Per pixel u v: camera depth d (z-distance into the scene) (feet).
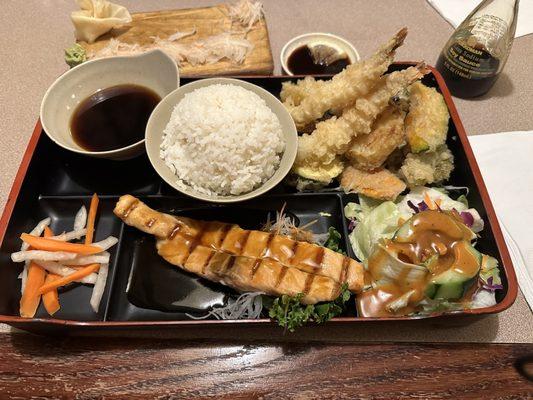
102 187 1.01
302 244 0.89
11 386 0.76
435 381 0.78
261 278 0.82
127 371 0.78
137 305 0.86
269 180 0.95
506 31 1.11
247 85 1.03
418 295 0.80
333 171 0.99
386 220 0.93
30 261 0.87
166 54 1.01
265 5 1.43
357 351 0.81
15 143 1.08
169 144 0.97
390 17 1.41
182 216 0.98
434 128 0.97
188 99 0.96
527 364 0.80
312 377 0.78
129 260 0.92
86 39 1.24
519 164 1.06
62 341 0.81
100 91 1.06
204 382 0.77
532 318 0.87
